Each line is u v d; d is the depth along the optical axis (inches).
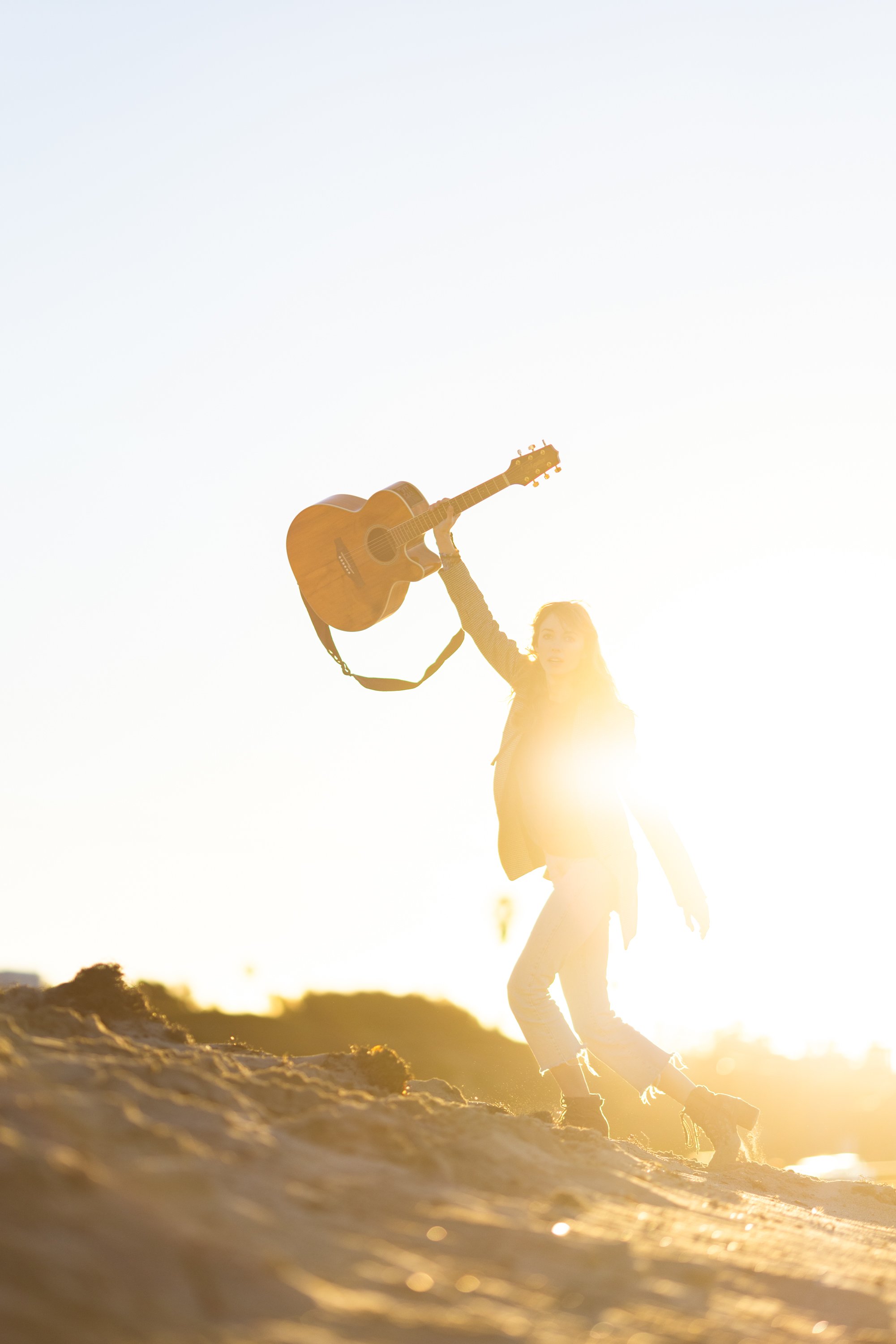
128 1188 77.0
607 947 225.8
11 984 205.3
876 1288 104.0
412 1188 104.6
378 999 1043.3
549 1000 215.5
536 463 248.7
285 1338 62.2
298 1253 77.4
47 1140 82.1
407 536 251.1
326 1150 114.7
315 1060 198.2
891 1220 207.5
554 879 222.1
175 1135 95.2
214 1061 145.3
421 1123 142.0
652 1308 84.0
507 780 226.5
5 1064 103.0
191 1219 75.8
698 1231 119.4
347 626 258.1
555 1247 94.6
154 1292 63.9
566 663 223.9
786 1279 100.9
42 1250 63.8
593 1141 181.2
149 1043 189.3
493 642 237.9
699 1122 222.2
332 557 258.7
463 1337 68.9
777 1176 221.5
